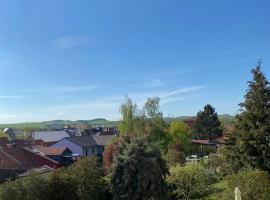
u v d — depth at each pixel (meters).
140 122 65.81
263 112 31.20
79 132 124.06
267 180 25.11
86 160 32.19
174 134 70.06
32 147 66.94
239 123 32.16
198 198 34.69
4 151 51.78
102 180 32.53
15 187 26.59
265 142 30.78
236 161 32.81
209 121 93.56
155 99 67.06
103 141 87.75
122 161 31.95
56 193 29.33
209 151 75.88
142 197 31.47
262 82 31.91
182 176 35.34
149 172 31.50
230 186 25.02
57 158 63.41
